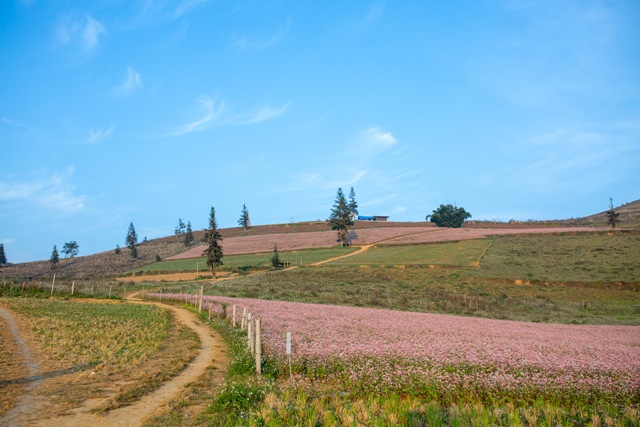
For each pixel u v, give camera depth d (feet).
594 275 222.48
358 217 641.40
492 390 45.14
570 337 84.74
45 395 44.70
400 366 51.72
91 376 53.21
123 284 287.07
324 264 317.83
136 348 73.36
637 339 86.74
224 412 39.37
